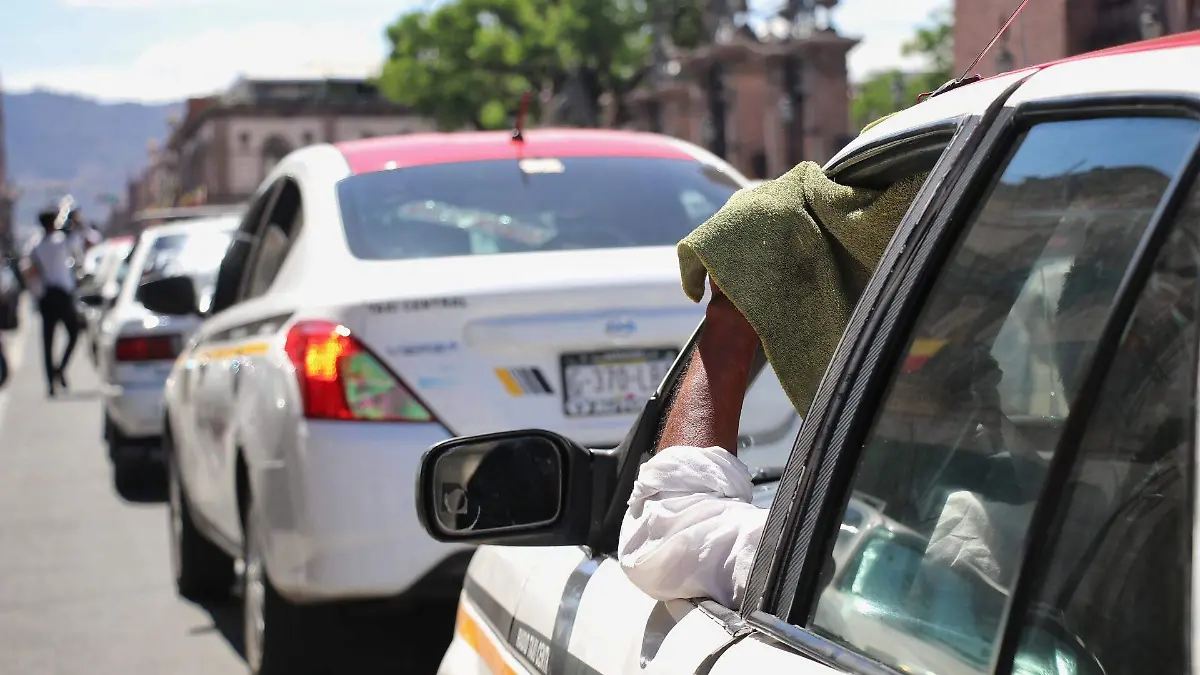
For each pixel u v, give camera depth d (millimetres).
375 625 5262
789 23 32219
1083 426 1347
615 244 4664
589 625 2117
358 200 4766
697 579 1838
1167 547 1223
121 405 10086
